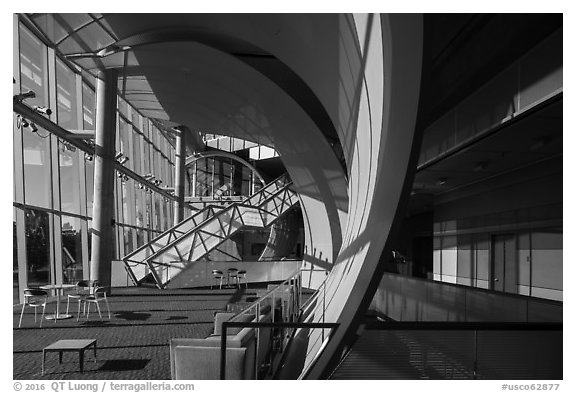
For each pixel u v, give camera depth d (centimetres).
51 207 1298
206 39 1168
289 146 1552
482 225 1023
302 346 638
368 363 335
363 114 509
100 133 1395
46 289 943
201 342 474
